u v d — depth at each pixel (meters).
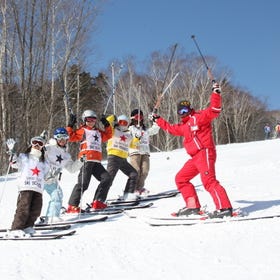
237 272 3.67
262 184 8.39
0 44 22.95
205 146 5.91
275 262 3.85
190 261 4.09
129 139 8.10
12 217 7.29
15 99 24.06
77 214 7.09
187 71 44.88
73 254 4.60
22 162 5.80
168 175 11.70
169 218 6.00
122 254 4.50
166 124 6.26
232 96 54.59
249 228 5.08
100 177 7.40
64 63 24.48
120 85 40.22
